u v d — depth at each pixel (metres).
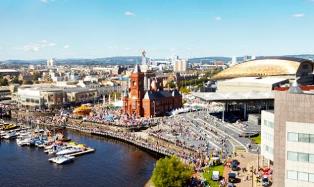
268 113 149.50
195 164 170.12
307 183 101.06
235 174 143.62
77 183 164.25
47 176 174.25
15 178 171.75
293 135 101.75
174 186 138.25
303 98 99.81
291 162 102.50
